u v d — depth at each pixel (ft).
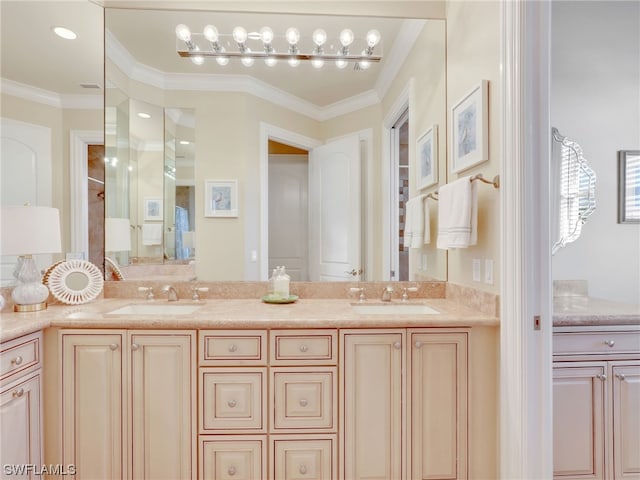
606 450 5.03
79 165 6.45
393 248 7.05
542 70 4.34
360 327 4.90
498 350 4.90
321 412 4.91
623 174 6.95
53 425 4.89
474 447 4.95
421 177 6.86
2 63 5.84
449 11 6.47
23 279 5.42
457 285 6.15
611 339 5.11
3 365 4.21
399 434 4.91
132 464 4.84
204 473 4.86
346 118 7.13
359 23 6.79
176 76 6.77
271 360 4.89
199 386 4.87
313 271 6.99
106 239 6.64
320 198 7.14
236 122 6.88
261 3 6.63
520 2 4.33
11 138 5.88
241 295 6.79
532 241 4.33
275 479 4.89
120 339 4.84
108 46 6.56
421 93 6.81
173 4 6.57
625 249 6.96
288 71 6.95
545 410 4.30
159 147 6.78
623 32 6.98
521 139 4.33
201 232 6.85
